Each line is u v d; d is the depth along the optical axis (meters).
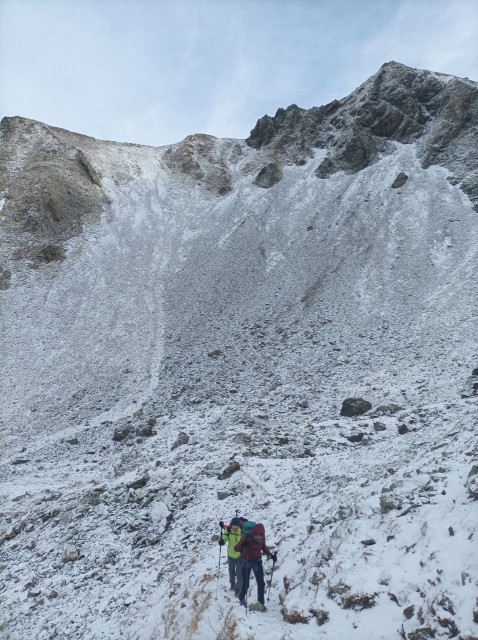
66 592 13.55
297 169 85.31
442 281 45.78
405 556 9.02
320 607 8.88
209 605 10.03
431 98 89.56
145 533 15.80
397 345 37.06
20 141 82.62
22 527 18.70
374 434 23.12
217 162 94.12
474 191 60.78
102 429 30.41
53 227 63.91
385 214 61.91
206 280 54.97
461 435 14.77
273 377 35.34
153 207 76.38
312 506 13.84
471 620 6.93
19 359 41.19
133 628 10.63
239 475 18.56
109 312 48.53
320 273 52.81
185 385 35.53
